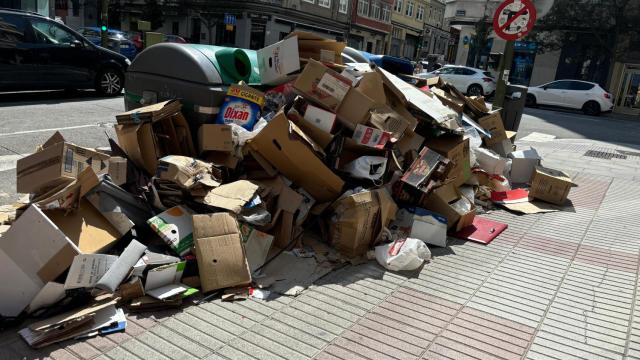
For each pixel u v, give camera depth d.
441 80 7.28
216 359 2.64
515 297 3.64
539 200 6.22
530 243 4.77
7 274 2.76
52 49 10.40
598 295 3.75
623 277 4.09
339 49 5.29
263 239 3.72
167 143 4.37
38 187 3.36
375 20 48.00
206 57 4.72
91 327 2.76
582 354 2.97
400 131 4.70
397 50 55.34
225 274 3.30
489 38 30.73
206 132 4.18
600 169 8.55
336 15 42.19
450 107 6.30
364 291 3.54
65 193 3.12
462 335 3.08
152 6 39.59
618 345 3.09
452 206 4.87
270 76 4.87
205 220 3.39
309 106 4.31
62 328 2.67
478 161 6.37
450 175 4.95
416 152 5.05
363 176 4.32
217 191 3.70
